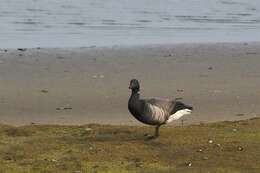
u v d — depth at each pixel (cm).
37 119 2003
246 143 1631
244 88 2445
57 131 1772
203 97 2300
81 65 2788
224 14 4678
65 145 1606
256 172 1444
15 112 2078
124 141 1647
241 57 3059
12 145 1600
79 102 2211
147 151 1568
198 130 1756
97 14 4459
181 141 1642
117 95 2309
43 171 1430
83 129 1791
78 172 1426
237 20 4425
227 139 1664
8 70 2661
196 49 3253
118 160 1503
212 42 3497
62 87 2406
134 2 5088
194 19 4403
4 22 4016
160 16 4475
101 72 2667
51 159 1505
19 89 2364
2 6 4659
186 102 2230
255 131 1750
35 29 3806
